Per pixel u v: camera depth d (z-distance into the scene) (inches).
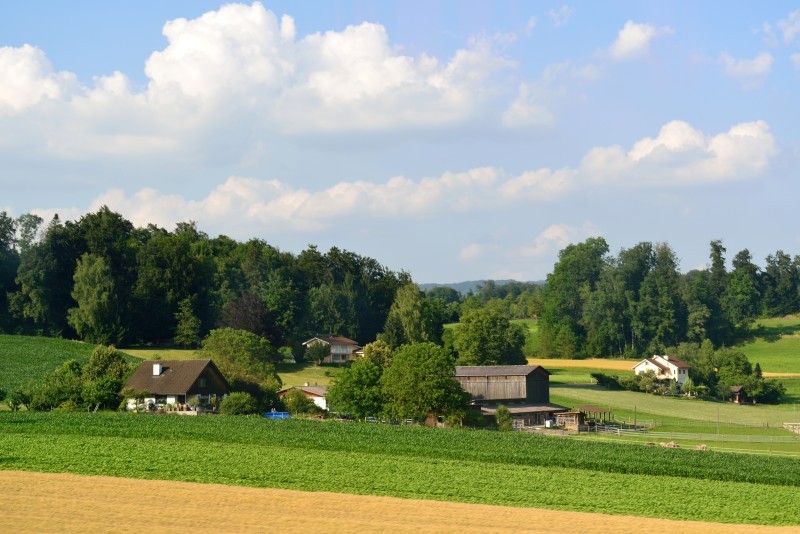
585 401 5251.0
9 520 1491.1
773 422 4690.0
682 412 5073.8
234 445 2504.9
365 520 1567.4
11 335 5787.4
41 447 2362.2
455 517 1620.3
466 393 3666.3
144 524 1482.5
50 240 6200.8
